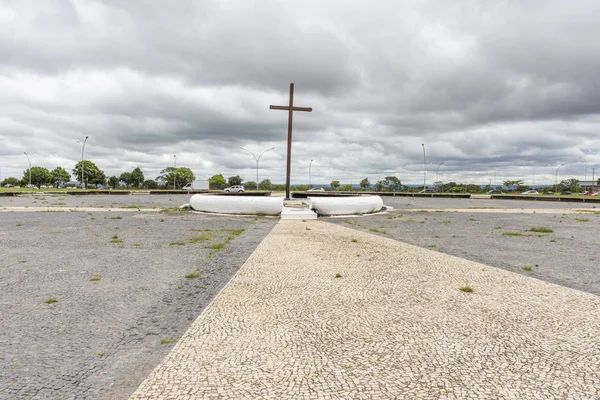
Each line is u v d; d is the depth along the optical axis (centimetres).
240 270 677
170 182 10275
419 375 309
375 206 2095
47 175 10444
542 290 559
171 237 1075
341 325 418
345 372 313
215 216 1788
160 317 442
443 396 278
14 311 456
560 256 834
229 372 312
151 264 720
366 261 761
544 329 409
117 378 303
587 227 1429
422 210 2381
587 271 689
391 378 304
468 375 309
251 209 1850
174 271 666
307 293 539
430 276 641
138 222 1468
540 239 1102
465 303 497
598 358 341
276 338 382
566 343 373
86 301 496
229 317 443
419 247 938
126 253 827
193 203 2055
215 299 509
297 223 1513
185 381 297
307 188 7644
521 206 2928
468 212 2231
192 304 489
